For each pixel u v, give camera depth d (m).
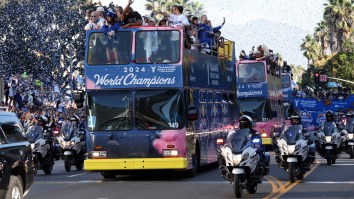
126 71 59.47
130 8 61.62
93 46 60.28
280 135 56.69
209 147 67.69
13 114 38.78
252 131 46.94
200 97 64.94
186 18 64.38
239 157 44.91
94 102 59.59
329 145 75.25
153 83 59.16
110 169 58.66
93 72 59.81
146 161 58.22
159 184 56.06
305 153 55.31
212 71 70.50
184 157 58.66
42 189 52.81
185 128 58.81
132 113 58.81
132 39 59.81
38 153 66.94
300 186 52.28
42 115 87.00
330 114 77.88
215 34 72.81
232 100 80.44
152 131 58.50
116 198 45.56
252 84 106.25
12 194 36.16
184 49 60.22
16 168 36.97
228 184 55.31
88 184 57.16
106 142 58.81
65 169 73.38
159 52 59.50
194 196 46.38
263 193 47.72
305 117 155.25
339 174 62.88
